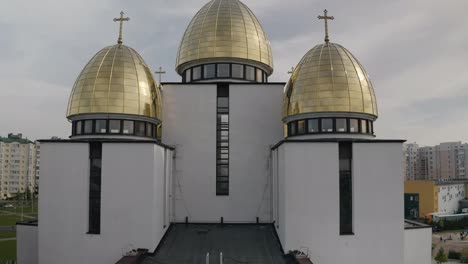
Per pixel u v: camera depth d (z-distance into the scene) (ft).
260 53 104.58
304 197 71.26
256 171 93.61
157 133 89.92
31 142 400.47
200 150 93.91
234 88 95.40
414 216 266.98
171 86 95.20
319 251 70.74
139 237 70.90
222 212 92.43
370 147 72.54
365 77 81.76
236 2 109.70
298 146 71.82
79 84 80.64
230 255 71.20
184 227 88.99
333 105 77.20
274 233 84.79
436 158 408.05
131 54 84.84
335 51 82.17
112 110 77.92
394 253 71.20
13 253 149.59
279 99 95.30
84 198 72.74
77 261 71.77
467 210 284.41
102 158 72.23
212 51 100.94
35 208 308.81
